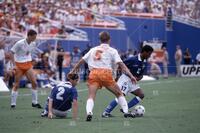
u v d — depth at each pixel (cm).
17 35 8425
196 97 5556
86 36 9575
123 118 3691
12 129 3166
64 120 3544
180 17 11719
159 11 11512
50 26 9231
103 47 3512
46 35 8862
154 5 11550
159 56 10556
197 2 11950
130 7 11231
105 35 3519
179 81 8319
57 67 8000
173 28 11644
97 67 3503
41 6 9575
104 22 10406
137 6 11325
